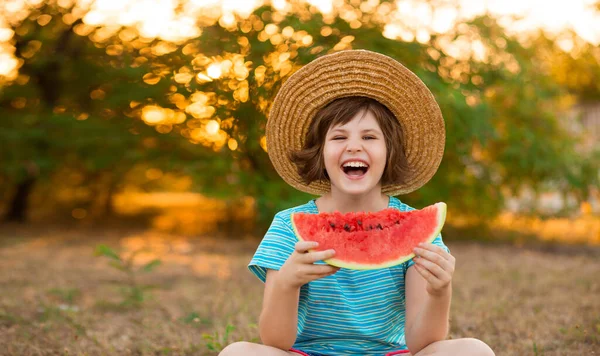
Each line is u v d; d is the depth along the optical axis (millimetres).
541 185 9625
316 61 2520
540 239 9445
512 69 8781
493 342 3732
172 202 17469
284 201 7746
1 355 3582
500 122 9133
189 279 6215
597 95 14266
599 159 9469
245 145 7367
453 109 7598
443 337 2246
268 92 6711
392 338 2438
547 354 3420
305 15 7551
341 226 2258
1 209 13844
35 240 9312
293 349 2322
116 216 13570
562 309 4516
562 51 10586
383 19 7793
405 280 2426
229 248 8594
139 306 4992
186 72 7402
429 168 2648
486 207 9602
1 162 10742
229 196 8203
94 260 7398
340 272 2393
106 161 10477
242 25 7367
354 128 2389
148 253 8047
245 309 4688
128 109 9812
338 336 2402
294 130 2631
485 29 8508
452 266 2082
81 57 10570
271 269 2404
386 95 2502
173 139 9617
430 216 2248
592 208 10852
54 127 10289
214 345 3678
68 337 3984
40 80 10992
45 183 12555
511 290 5293
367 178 2367
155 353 3721
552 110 9648
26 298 5164
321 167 2539
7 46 10883
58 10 10312
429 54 7844
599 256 7586
